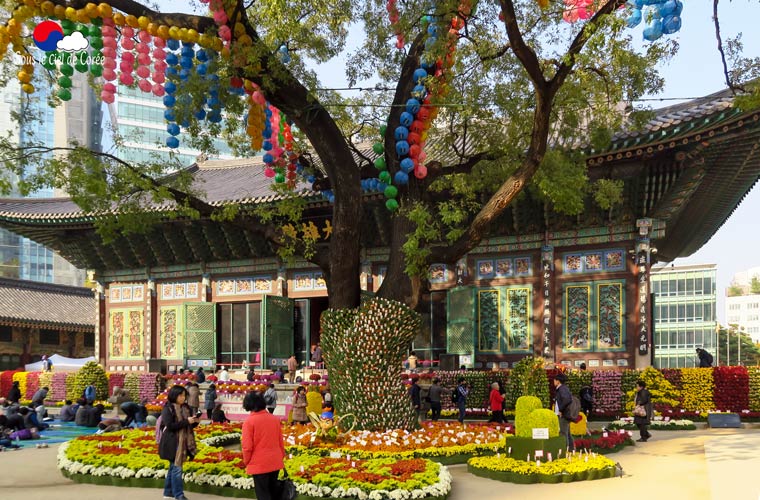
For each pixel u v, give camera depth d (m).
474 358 30.41
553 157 20.88
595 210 29.52
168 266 39.78
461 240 19.84
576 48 17.31
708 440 19.66
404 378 29.36
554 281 30.20
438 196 29.92
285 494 10.80
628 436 20.17
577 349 29.48
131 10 18.84
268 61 18.52
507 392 28.25
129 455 15.80
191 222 37.16
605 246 29.48
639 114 20.42
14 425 25.19
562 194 19.94
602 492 12.75
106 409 37.03
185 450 12.77
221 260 38.28
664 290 72.75
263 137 21.52
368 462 14.59
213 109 20.06
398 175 21.08
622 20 15.79
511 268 31.20
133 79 19.41
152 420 26.69
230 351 37.62
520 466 14.51
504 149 21.83
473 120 24.02
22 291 63.09
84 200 20.16
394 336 20.11
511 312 30.92
